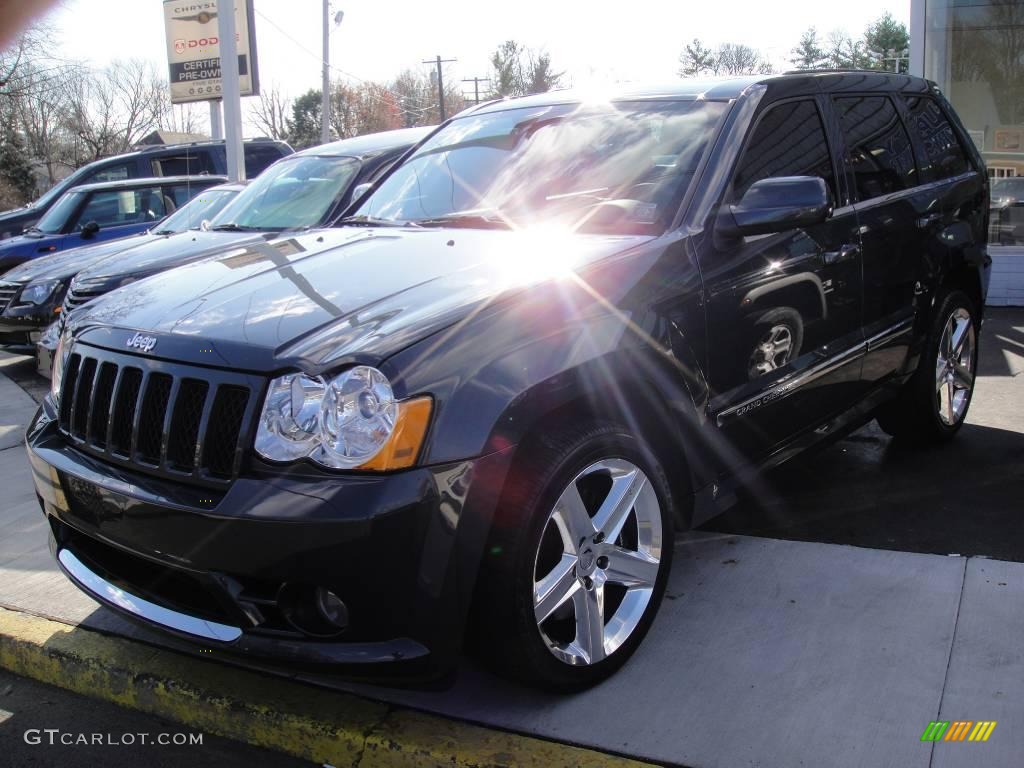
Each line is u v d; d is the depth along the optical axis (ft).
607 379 8.82
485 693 9.20
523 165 12.31
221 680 9.65
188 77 72.08
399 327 8.14
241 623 8.00
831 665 9.27
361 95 239.09
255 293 9.41
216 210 26.66
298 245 11.49
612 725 8.57
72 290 21.22
